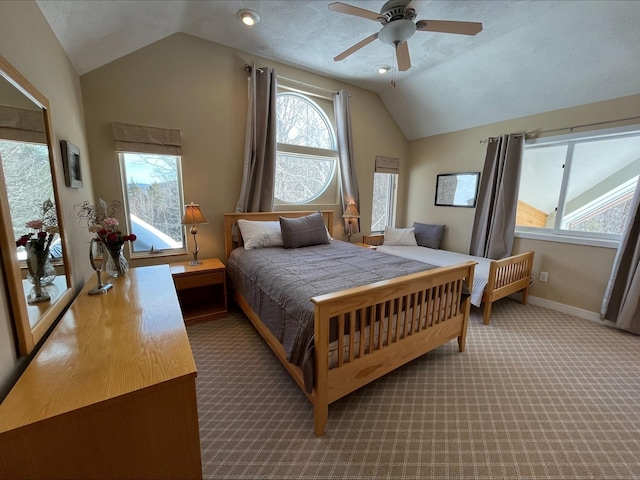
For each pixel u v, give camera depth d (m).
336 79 3.69
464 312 2.23
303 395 1.77
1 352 0.86
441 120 3.98
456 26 1.80
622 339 2.52
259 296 2.11
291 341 1.60
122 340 1.09
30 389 0.81
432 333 2.02
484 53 2.86
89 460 0.79
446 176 4.14
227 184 3.08
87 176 2.24
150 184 2.73
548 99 2.96
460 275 2.12
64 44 1.78
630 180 2.72
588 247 2.90
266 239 2.91
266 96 3.05
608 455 1.38
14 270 0.93
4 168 0.93
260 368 2.04
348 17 2.35
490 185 3.49
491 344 2.42
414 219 4.68
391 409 1.66
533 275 3.33
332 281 1.85
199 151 2.87
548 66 2.68
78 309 1.37
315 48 2.89
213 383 1.88
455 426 1.54
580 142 2.95
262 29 2.56
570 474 1.28
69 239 1.59
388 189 4.73
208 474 1.25
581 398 1.77
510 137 3.28
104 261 1.70
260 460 1.33
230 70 2.94
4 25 1.04
